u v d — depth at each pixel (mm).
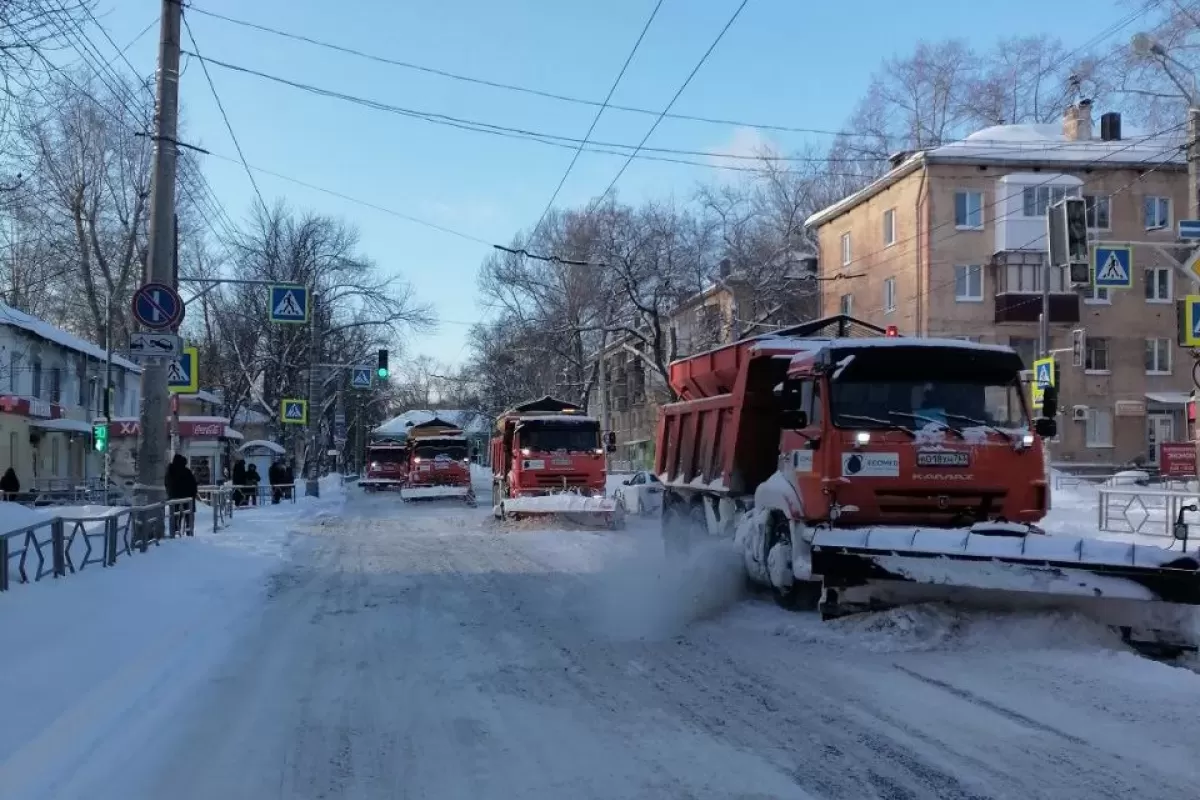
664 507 16328
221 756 5684
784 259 43938
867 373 9461
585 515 21875
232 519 24016
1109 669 7051
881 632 8289
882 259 42969
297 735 6102
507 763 5492
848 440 9266
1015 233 39531
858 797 4836
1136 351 41031
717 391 14414
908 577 8180
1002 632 7961
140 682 7328
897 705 6402
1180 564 7387
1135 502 21703
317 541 19547
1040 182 39531
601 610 10602
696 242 41375
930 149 40000
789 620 9328
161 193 16141
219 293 45688
